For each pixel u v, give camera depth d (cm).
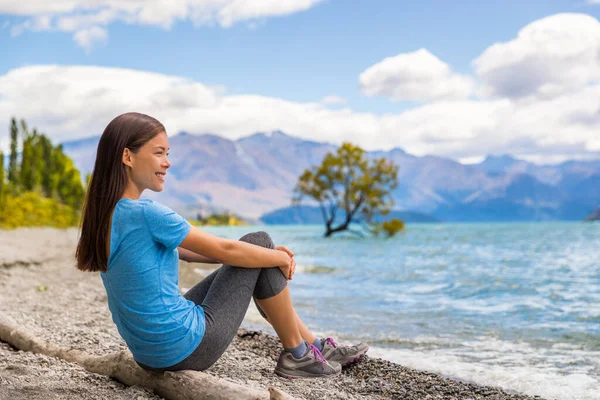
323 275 1266
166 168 273
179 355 275
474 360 463
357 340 548
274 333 533
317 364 345
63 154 6781
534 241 3544
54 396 278
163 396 288
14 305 600
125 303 265
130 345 280
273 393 252
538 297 900
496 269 1459
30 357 358
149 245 261
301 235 5225
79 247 267
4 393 276
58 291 741
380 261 1766
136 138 261
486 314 720
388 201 4478
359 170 4472
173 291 273
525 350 505
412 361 450
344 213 5219
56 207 4000
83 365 342
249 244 293
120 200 262
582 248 2623
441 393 341
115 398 282
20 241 1570
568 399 358
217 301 292
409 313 724
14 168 5431
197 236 274
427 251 2458
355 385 344
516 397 349
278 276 310
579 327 623
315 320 664
